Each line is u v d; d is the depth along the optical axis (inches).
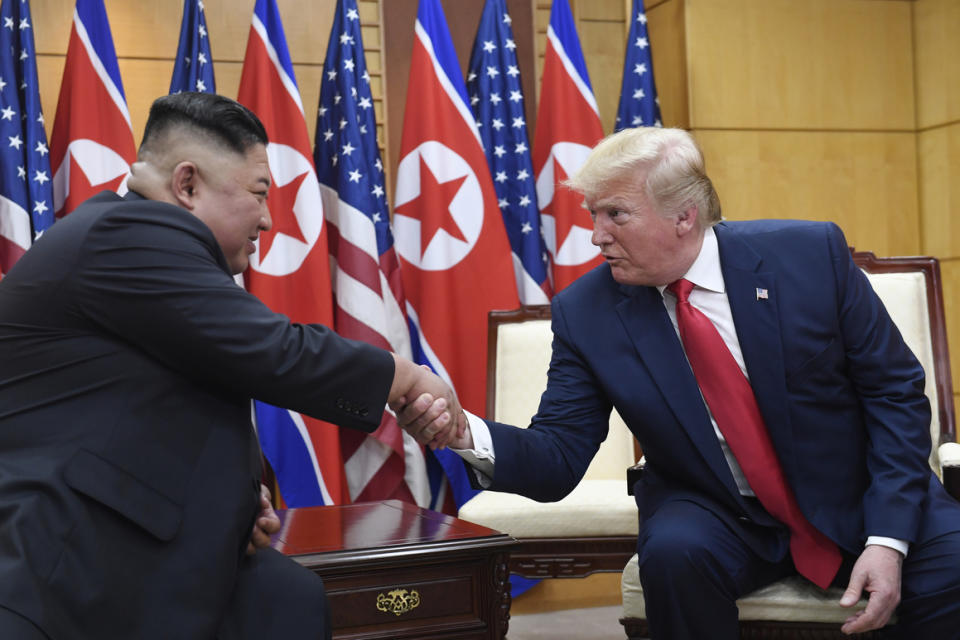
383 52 177.9
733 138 186.1
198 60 154.9
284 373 62.7
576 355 87.9
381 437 157.6
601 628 140.6
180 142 66.2
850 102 193.8
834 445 81.9
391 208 178.7
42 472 57.8
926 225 198.5
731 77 185.5
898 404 81.0
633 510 122.2
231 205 67.3
